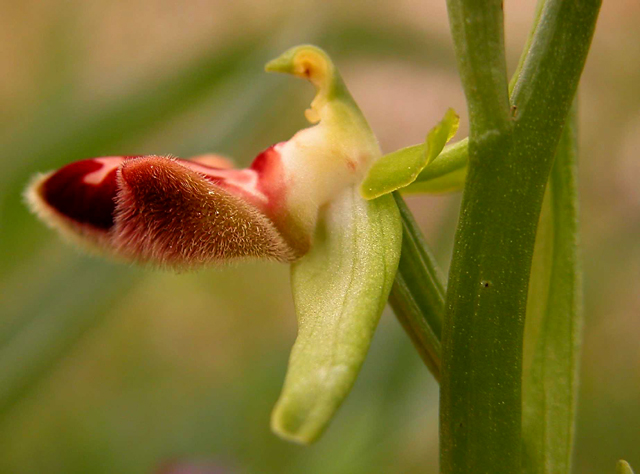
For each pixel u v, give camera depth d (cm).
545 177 7
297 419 7
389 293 8
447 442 8
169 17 21
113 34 21
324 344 7
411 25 14
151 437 17
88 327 12
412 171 8
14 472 16
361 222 8
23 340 12
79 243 8
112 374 19
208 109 13
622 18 17
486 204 7
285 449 15
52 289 12
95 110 13
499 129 7
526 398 8
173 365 20
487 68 7
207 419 16
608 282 16
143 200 8
